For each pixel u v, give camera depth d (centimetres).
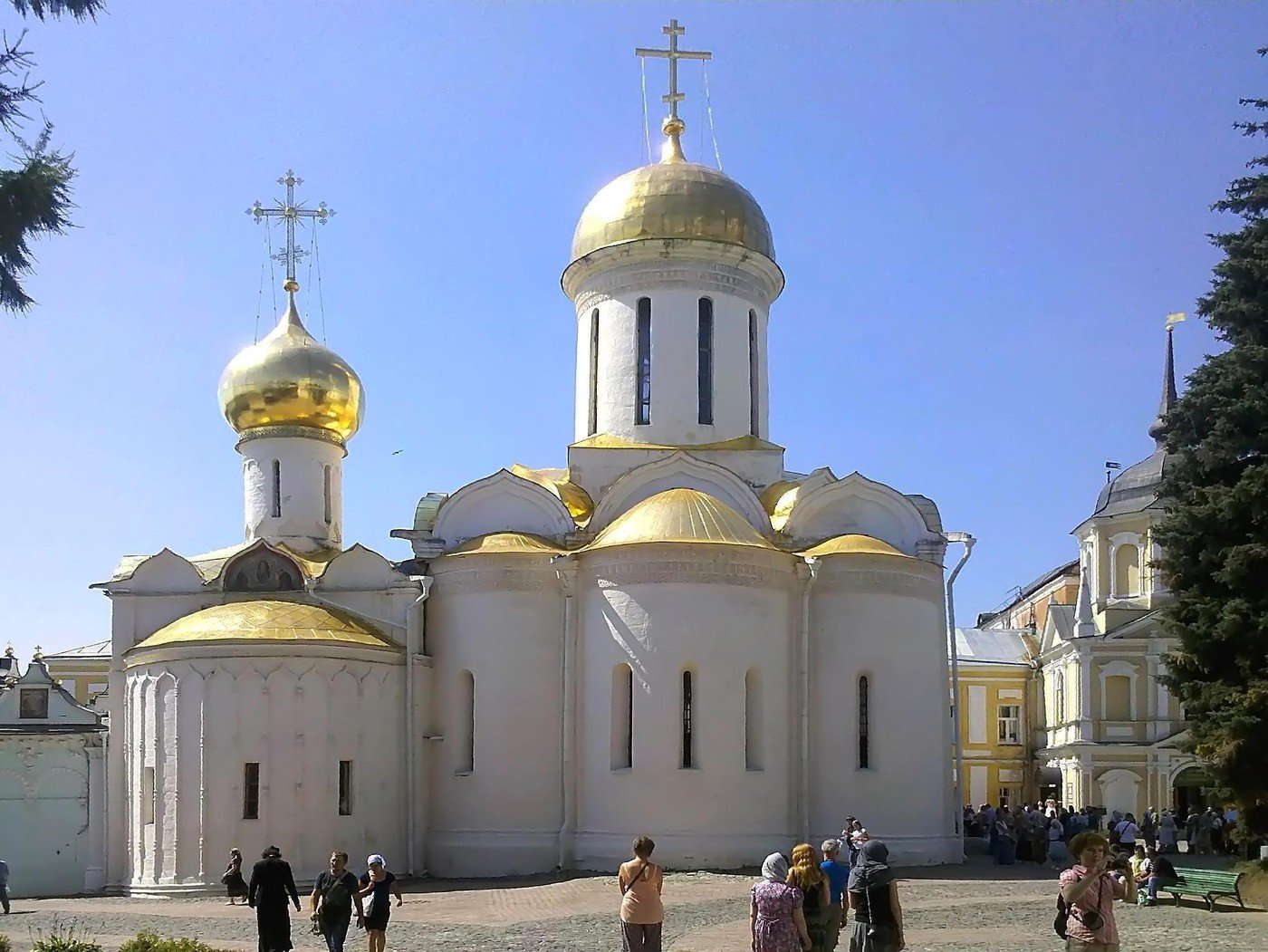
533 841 3155
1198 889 2548
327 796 3030
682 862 2966
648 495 3447
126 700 3216
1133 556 5709
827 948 1525
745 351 3784
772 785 3097
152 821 3038
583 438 3828
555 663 3244
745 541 3152
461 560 3331
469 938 2131
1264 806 2759
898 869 3169
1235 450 2791
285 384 3731
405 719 3241
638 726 3038
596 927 2222
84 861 3353
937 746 3366
